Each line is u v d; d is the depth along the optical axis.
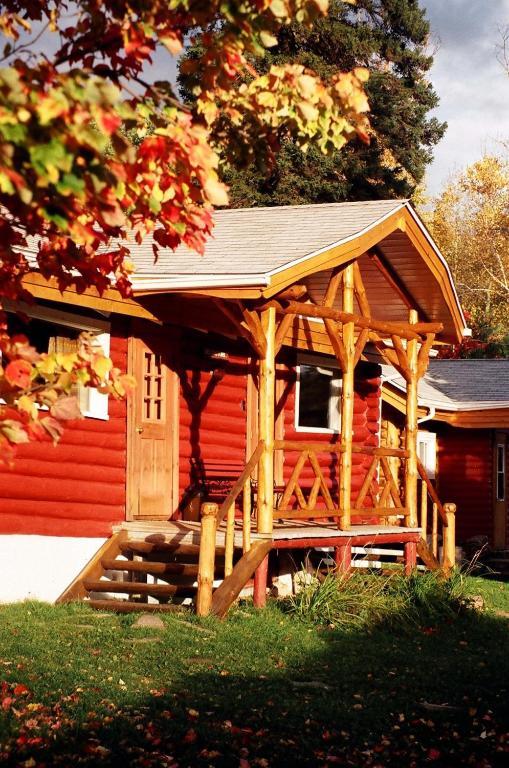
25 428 4.51
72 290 11.17
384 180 34.19
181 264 12.29
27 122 3.74
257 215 14.83
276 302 11.83
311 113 5.12
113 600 11.62
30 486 11.63
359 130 5.23
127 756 6.39
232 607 11.57
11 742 6.37
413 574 13.89
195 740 6.86
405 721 7.96
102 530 12.59
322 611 11.64
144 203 4.77
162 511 13.63
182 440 14.11
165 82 4.82
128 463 12.99
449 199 52.31
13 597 11.38
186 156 4.63
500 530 24.86
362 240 13.19
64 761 6.17
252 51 5.05
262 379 11.98
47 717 6.94
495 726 7.98
